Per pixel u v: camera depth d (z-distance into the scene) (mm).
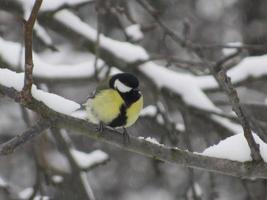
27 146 17125
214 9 20781
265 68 11977
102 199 18359
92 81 11695
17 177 17875
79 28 11969
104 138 6773
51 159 11414
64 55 18531
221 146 6633
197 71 13281
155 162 13039
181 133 12469
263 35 20172
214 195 11281
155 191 18688
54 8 11258
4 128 19062
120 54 11781
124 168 18500
